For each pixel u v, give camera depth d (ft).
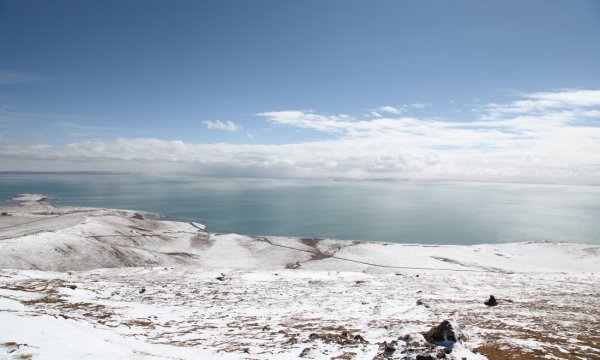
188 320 100.48
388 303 137.80
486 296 161.48
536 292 177.37
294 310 121.60
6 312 74.23
